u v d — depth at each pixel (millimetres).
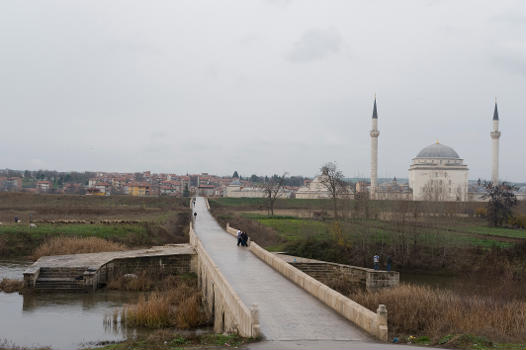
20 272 43562
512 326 20844
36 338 24391
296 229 75750
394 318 23078
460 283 44312
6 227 59781
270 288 24875
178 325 26469
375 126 146625
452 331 19969
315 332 16859
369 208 79812
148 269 43094
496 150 152125
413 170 161500
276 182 129375
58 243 51156
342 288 42031
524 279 47125
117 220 75812
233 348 14938
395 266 58719
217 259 36125
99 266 38938
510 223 86438
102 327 26594
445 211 75938
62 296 35156
